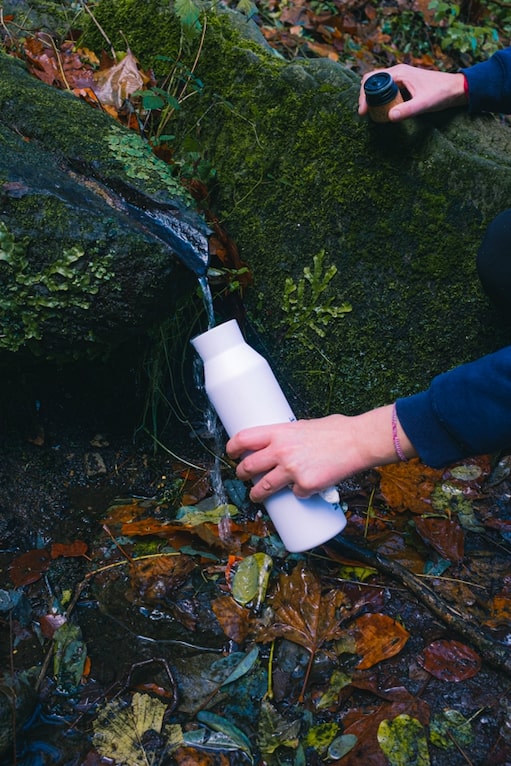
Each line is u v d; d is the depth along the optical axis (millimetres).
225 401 1343
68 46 1981
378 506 1724
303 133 1704
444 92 1596
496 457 1824
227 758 1235
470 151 1651
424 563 1581
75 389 1739
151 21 1878
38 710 1280
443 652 1410
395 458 1180
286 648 1413
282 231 1764
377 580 1543
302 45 2803
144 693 1321
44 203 1356
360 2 3213
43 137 1535
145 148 1607
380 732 1272
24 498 1618
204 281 1475
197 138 1821
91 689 1323
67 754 1222
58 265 1357
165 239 1424
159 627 1438
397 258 1710
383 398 1824
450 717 1311
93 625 1433
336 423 1212
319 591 1483
